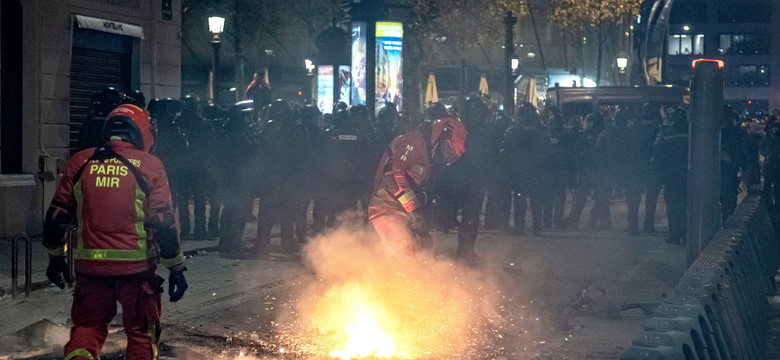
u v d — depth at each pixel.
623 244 14.27
